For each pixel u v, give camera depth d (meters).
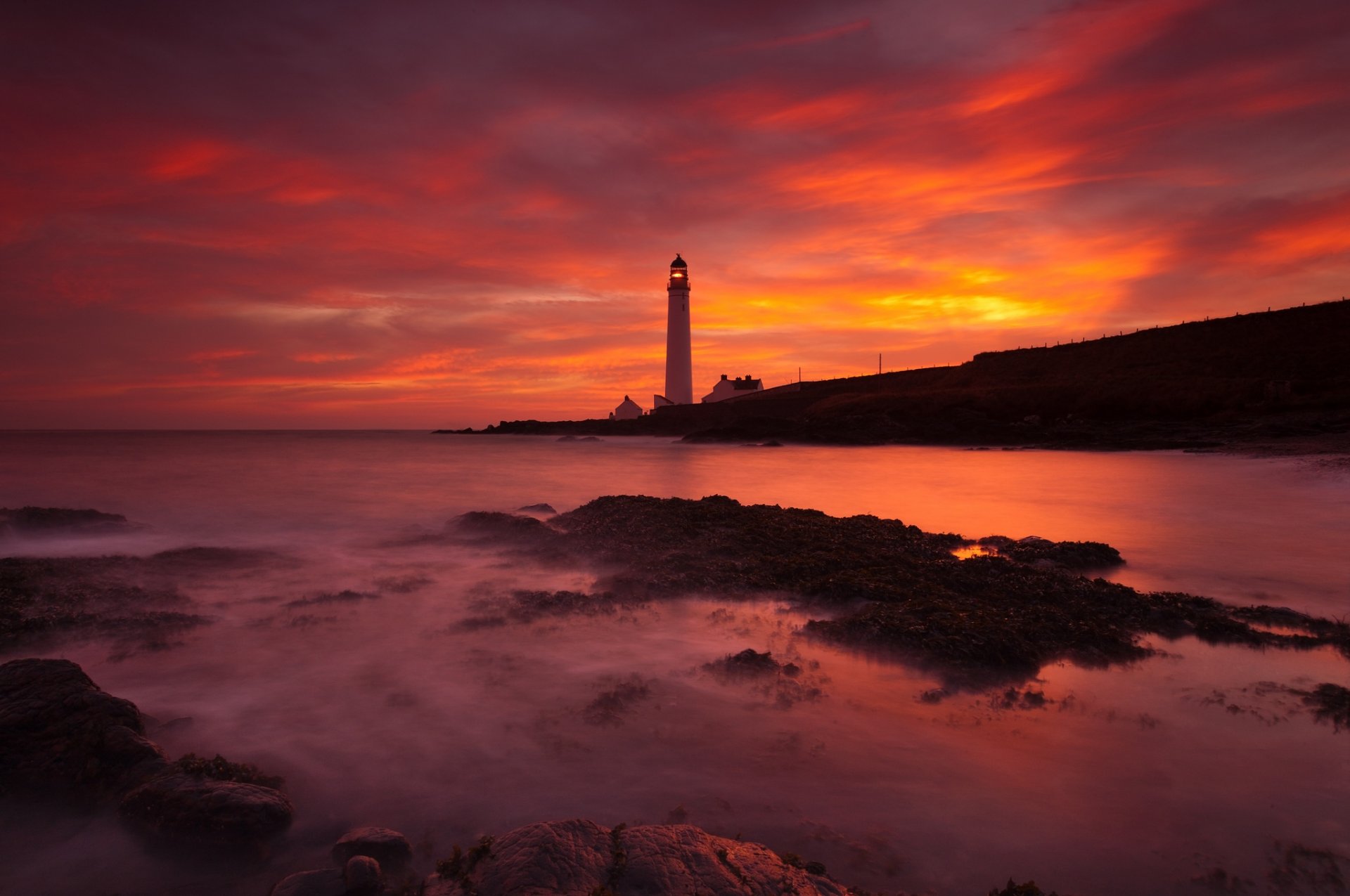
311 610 10.70
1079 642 9.03
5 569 11.70
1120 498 26.39
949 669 8.12
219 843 4.84
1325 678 8.09
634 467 44.09
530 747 6.31
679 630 9.74
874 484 33.03
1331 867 4.65
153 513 21.59
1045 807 5.35
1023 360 102.56
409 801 5.45
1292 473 31.84
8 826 5.11
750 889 3.93
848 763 6.00
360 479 34.44
